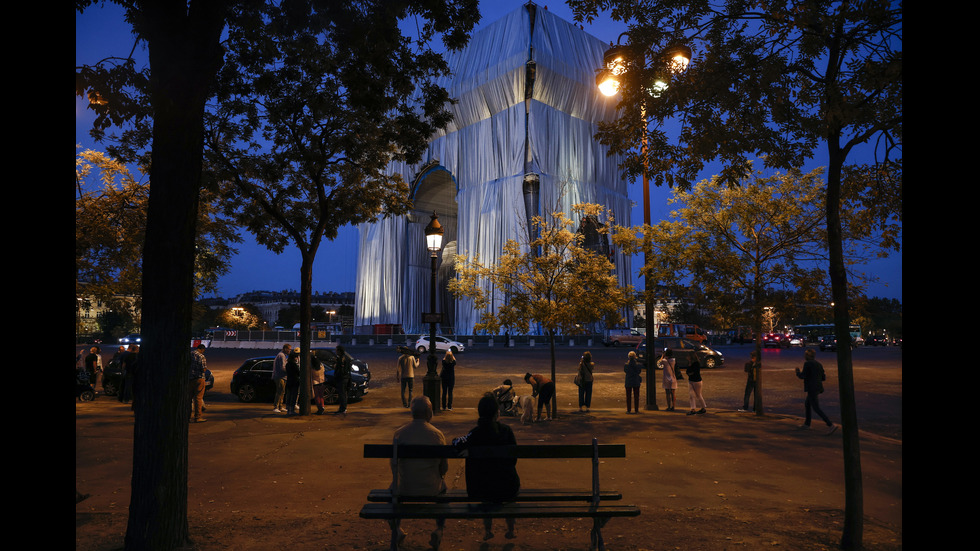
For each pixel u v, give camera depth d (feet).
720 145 21.76
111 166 55.01
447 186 266.77
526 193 209.26
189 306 15.88
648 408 52.47
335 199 51.39
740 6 21.06
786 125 21.27
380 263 263.90
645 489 23.95
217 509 20.98
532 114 213.25
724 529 18.24
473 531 18.13
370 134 45.68
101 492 24.12
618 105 23.04
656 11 22.08
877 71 17.40
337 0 25.40
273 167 48.49
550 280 52.54
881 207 22.70
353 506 21.42
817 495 23.12
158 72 15.69
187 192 15.64
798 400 59.62
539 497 15.78
